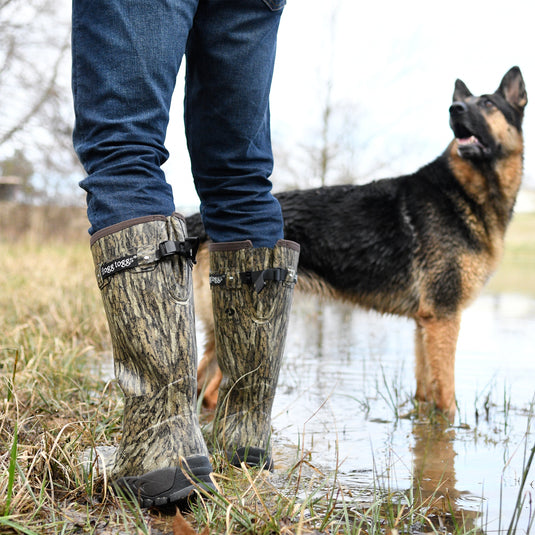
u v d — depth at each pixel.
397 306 3.49
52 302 5.05
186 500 1.26
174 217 1.27
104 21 1.25
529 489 1.61
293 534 1.17
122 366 1.28
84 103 1.28
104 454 1.51
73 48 1.31
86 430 1.79
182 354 1.25
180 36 1.31
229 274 1.54
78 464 1.42
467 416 2.68
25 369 2.48
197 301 3.25
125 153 1.24
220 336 1.59
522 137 3.62
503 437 2.29
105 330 4.52
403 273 3.43
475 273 3.36
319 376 3.39
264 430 1.61
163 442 1.24
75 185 15.59
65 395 2.31
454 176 3.45
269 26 1.52
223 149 1.55
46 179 15.55
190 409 1.28
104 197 1.24
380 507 1.38
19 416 1.92
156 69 1.27
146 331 1.22
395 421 2.52
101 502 1.29
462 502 1.50
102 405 2.16
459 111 3.38
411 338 5.07
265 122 1.66
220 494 1.26
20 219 15.11
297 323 6.18
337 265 3.48
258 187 1.58
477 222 3.38
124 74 1.24
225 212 1.56
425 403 3.02
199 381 3.20
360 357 4.06
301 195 3.55
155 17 1.26
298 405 2.69
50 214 15.45
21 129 14.66
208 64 1.48
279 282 1.54
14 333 3.26
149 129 1.28
